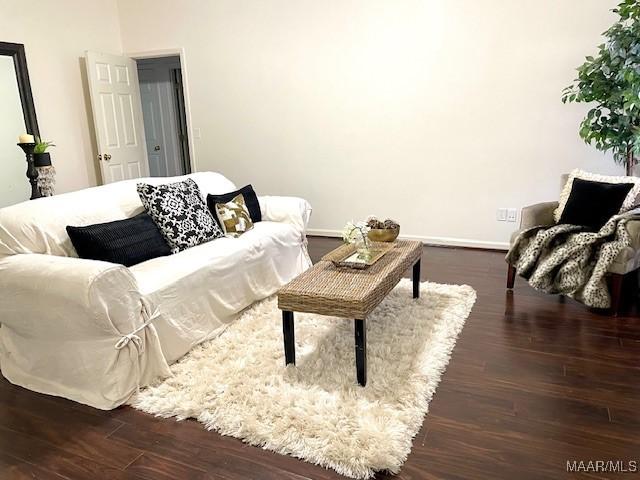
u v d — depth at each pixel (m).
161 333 2.45
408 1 4.35
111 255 2.67
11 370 2.50
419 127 4.57
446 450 1.83
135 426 2.05
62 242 2.66
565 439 1.88
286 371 2.35
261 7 4.96
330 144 5.00
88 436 2.00
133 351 2.25
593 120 3.88
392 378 2.26
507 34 4.09
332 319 2.96
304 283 2.38
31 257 2.38
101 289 2.12
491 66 4.20
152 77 6.87
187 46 5.46
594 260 2.97
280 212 3.83
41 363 2.38
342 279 2.43
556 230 3.12
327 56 4.79
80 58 5.40
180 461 1.83
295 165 5.22
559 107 4.05
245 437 1.93
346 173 4.99
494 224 4.49
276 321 2.97
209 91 5.46
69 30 5.25
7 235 2.59
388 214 4.89
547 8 3.92
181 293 2.58
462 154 4.46
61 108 5.24
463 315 3.01
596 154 4.01
